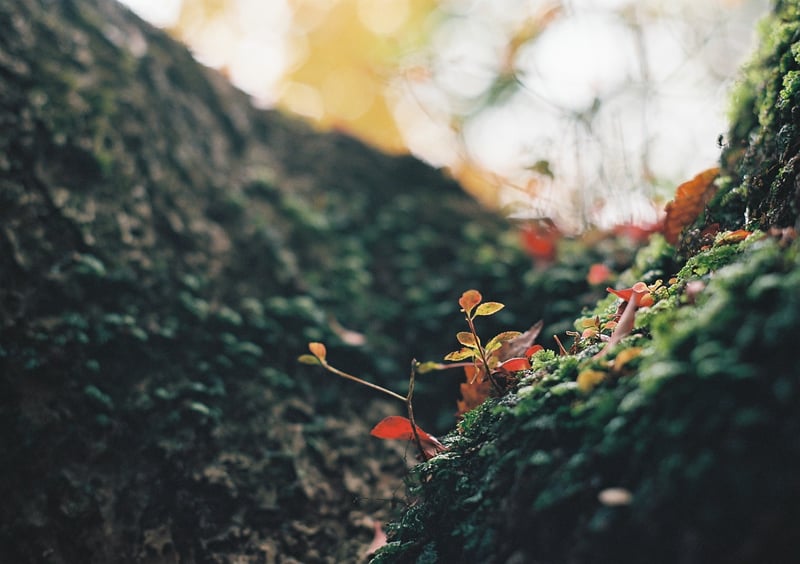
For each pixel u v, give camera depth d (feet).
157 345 1.70
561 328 1.68
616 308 1.41
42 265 1.64
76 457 1.49
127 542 1.45
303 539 1.51
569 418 1.17
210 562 1.46
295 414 1.73
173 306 1.79
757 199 1.37
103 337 1.62
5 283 1.57
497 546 1.17
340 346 1.90
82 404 1.54
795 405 1.01
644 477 1.07
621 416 1.11
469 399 1.41
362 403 1.82
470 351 1.34
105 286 1.71
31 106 1.79
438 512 1.27
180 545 1.47
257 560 1.47
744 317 1.07
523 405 1.22
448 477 1.27
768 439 1.02
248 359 1.76
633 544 1.06
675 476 1.04
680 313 1.14
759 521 1.00
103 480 1.49
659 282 1.32
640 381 1.11
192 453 1.57
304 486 1.59
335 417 1.76
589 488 1.11
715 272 1.21
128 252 1.79
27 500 1.42
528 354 1.40
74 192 1.77
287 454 1.63
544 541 1.13
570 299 1.83
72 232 1.72
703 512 1.02
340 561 1.48
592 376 1.17
